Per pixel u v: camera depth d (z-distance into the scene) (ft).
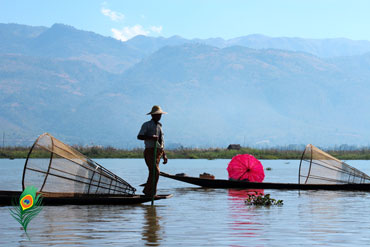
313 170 68.33
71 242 28.94
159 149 48.39
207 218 38.55
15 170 105.09
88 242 28.99
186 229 33.47
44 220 36.94
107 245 28.22
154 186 47.91
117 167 127.85
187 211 42.65
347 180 68.90
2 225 34.60
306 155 68.18
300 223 36.45
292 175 99.71
